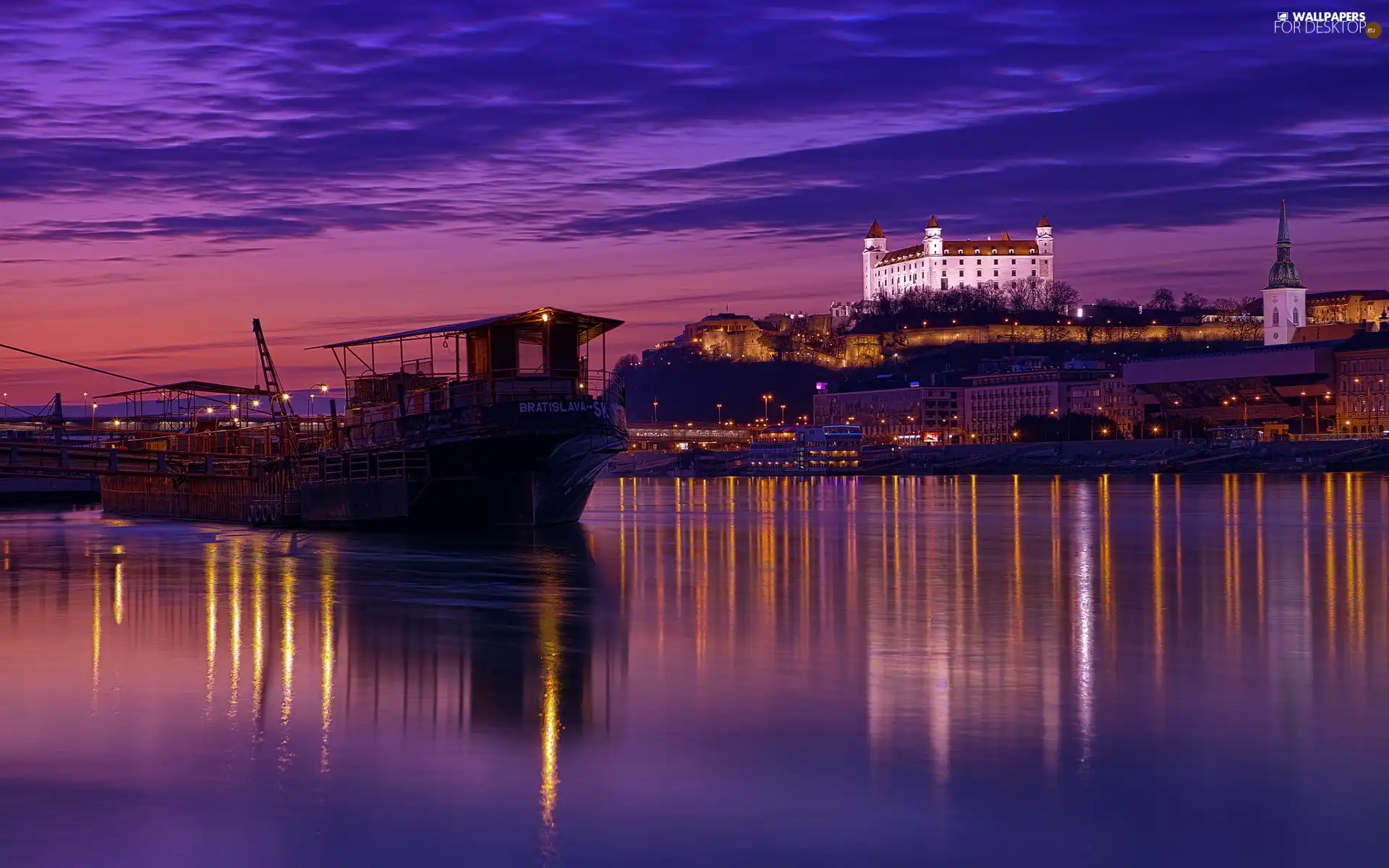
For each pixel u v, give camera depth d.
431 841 23.03
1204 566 77.94
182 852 22.56
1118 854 22.52
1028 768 27.25
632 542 97.88
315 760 27.80
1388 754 28.33
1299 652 42.22
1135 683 36.31
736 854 22.39
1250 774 26.84
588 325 94.62
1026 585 64.88
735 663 39.31
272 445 127.88
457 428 90.06
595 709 32.62
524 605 53.69
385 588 59.47
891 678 36.94
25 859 22.31
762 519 141.38
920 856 22.41
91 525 115.94
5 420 143.88
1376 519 138.25
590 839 23.09
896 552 89.75
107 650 41.31
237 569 68.56
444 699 33.81
